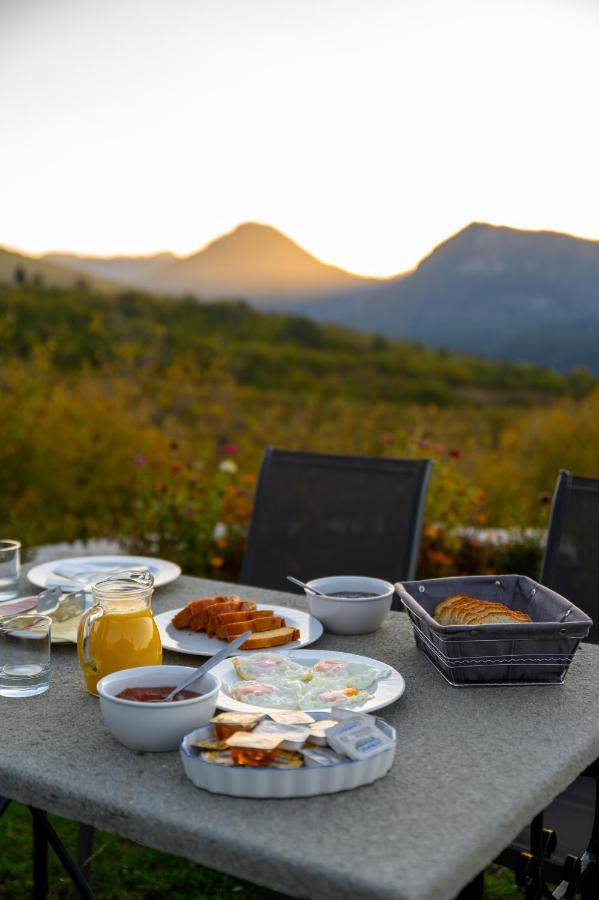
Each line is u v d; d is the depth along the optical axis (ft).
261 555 7.80
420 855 2.72
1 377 19.83
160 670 3.84
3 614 4.87
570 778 3.44
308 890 2.68
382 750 3.22
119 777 3.29
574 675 4.49
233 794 3.10
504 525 15.40
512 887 7.20
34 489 18.17
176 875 7.79
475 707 4.02
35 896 5.17
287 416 29.68
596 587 6.46
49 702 4.12
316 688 4.04
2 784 3.41
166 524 13.65
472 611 4.59
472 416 32.37
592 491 6.69
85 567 6.56
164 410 27.32
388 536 7.48
